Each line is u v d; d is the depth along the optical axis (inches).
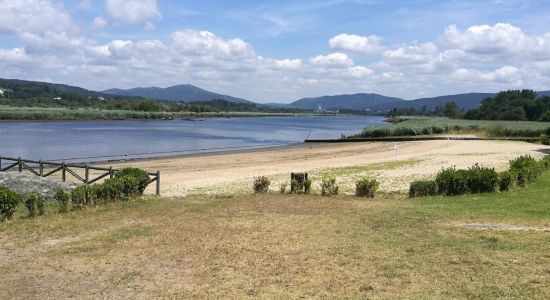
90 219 588.7
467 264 381.4
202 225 549.3
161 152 2049.7
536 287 323.9
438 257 402.9
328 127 5689.0
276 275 366.6
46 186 781.9
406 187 882.1
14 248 454.3
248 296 323.9
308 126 5895.7
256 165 1411.2
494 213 587.8
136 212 637.3
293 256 416.5
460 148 1834.4
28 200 606.5
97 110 6535.4
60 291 339.0
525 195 725.3
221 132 3907.5
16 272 381.4
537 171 904.3
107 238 488.1
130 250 443.2
